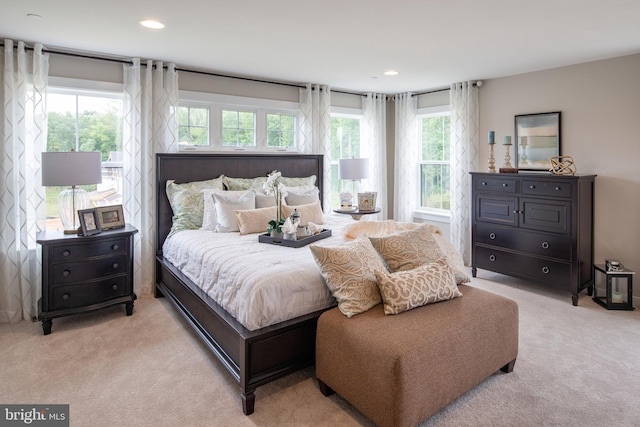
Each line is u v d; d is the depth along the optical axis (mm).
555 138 4117
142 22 2742
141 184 3830
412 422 1780
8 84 3115
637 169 3582
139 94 3727
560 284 3684
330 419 2018
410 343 1819
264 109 4699
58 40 3158
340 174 5074
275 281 2221
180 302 3232
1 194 3160
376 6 2459
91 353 2717
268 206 3980
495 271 4258
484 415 2016
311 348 2334
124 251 3383
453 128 4957
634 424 1941
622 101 3645
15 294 3242
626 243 3676
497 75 4484
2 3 2402
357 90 5379
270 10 2520
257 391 2277
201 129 4297
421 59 3756
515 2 2404
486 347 2166
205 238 3303
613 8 2508
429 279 2260
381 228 3256
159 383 2344
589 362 2555
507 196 4090
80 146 3682
